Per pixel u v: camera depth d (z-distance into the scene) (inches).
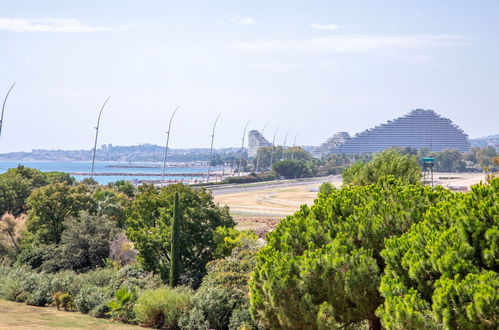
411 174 1585.9
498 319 523.5
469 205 670.5
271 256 834.8
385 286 643.5
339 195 950.4
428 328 573.9
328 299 757.3
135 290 1376.7
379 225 801.6
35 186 3132.4
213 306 1198.9
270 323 826.2
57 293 1427.2
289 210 3666.3
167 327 1224.2
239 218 3159.5
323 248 791.1
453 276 589.6
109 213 2251.5
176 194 1581.0
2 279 1593.3
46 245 2021.4
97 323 1179.9
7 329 963.3
